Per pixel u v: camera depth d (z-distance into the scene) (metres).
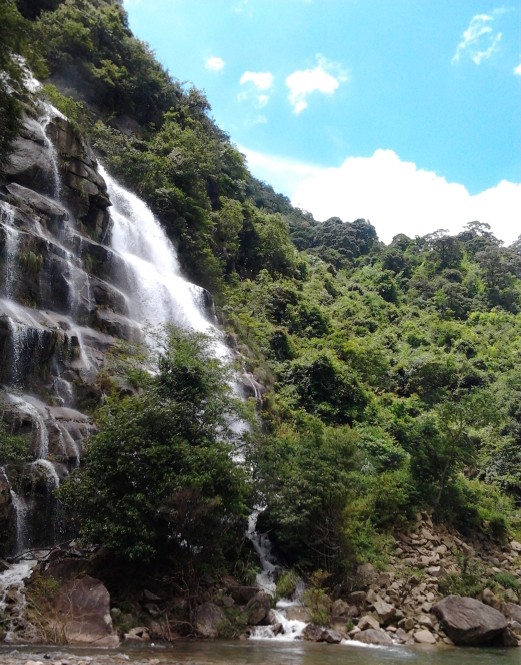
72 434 17.27
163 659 10.34
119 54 50.56
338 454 18.72
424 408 44.09
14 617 11.54
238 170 62.06
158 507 13.41
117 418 14.84
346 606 15.52
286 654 11.62
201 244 39.88
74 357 20.84
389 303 74.69
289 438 22.05
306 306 49.75
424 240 98.31
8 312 18.92
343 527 17.42
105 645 11.31
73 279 23.58
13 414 15.52
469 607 15.91
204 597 14.03
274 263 58.56
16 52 19.44
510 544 24.81
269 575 16.75
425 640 14.84
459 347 62.31
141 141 45.75
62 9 47.12
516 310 81.00
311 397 35.69
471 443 25.81
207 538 14.13
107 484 13.74
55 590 12.27
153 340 25.66
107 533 13.02
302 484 17.38
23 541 14.35
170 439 14.42
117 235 31.80
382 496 21.41
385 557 18.72
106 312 25.02
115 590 13.57
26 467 14.88
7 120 19.33
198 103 58.47
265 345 38.94
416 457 24.45
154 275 30.78
